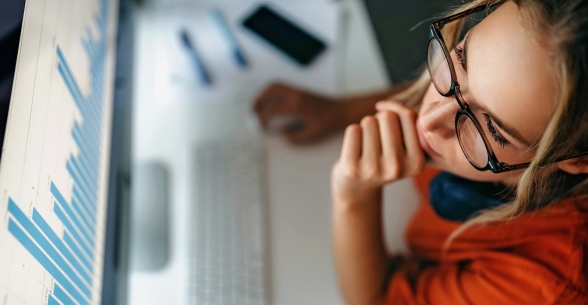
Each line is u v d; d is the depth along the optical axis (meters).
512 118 0.26
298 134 0.61
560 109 0.24
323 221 0.57
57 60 0.33
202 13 0.68
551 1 0.24
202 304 0.53
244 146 0.61
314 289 0.53
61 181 0.33
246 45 0.66
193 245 0.55
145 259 0.55
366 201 0.46
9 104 0.25
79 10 0.40
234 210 0.57
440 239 0.48
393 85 0.60
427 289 0.46
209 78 0.65
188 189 0.59
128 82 0.59
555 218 0.35
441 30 0.29
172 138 0.62
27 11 0.28
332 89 0.64
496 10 0.26
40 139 0.29
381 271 0.50
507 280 0.39
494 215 0.37
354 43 0.66
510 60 0.25
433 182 0.46
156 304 0.53
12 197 0.25
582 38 0.23
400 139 0.39
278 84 0.63
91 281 0.39
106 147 0.47
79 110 0.38
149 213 0.57
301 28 0.67
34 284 0.27
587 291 0.36
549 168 0.28
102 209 0.44
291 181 0.59
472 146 0.30
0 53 0.26
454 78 0.29
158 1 0.69
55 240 0.31
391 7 0.61
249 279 0.54
